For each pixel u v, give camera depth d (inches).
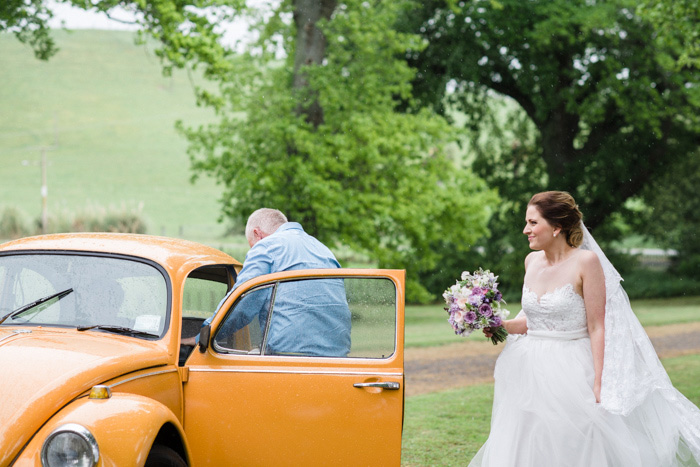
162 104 5526.6
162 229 2802.7
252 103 930.7
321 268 207.6
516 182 1461.6
